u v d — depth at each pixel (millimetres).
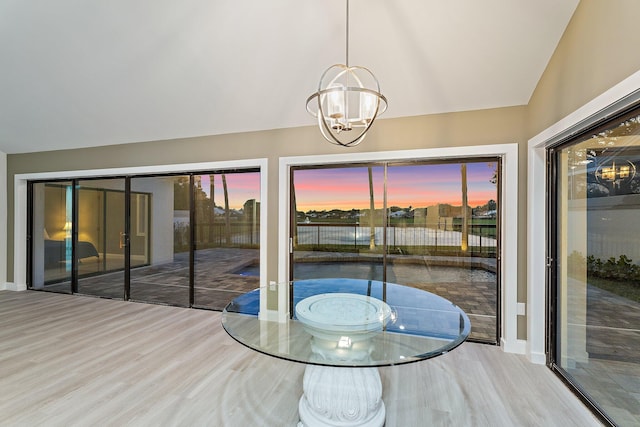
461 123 3018
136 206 4434
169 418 1903
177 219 4234
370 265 3434
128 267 4480
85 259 4734
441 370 2529
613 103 1678
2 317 3725
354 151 3340
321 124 1767
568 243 2404
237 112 3467
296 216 3666
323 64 2766
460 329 1934
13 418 1895
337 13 2336
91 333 3234
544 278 2635
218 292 4051
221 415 1936
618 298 1851
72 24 2617
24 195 5004
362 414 1753
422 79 2775
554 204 2568
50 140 4414
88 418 1897
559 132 2234
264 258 3689
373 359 1591
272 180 3656
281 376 2408
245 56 2779
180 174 4203
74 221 4773
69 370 2480
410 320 2072
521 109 2848
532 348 2676
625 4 1585
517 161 2850
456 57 2545
